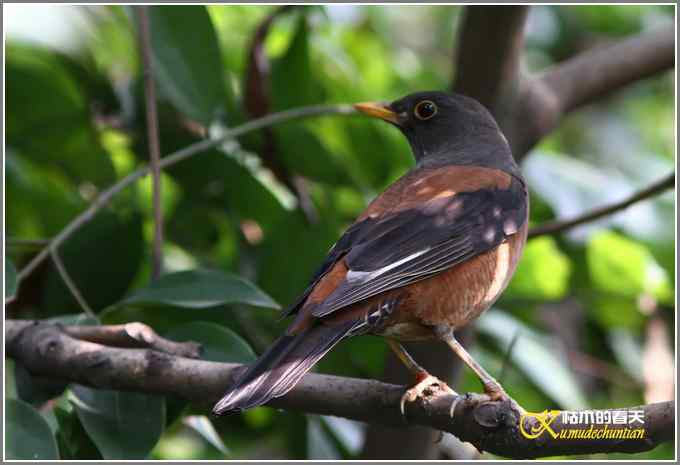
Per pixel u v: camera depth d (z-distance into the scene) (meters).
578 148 14.80
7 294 7.50
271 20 10.45
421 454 9.95
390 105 10.27
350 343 10.13
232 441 10.98
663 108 15.42
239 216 10.35
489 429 6.74
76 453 7.67
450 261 8.02
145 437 7.30
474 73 10.20
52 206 10.43
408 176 9.05
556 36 14.38
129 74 11.45
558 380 10.81
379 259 7.75
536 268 11.29
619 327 11.93
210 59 9.62
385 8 14.03
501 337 10.80
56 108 10.45
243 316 9.71
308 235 10.02
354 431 10.59
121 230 9.42
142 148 10.80
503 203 8.72
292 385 6.62
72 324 7.61
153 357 7.14
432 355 9.88
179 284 7.71
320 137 10.85
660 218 11.14
